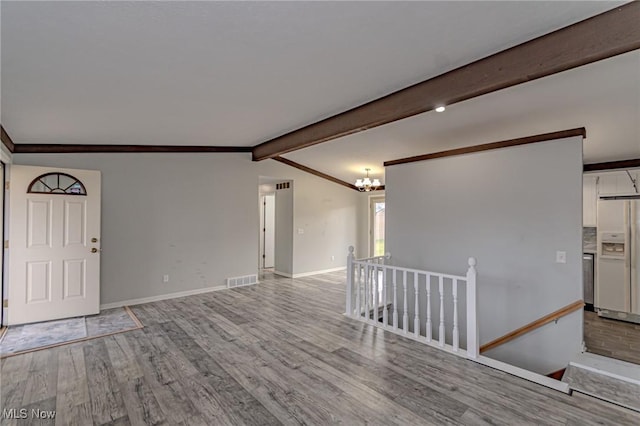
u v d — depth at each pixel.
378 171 7.23
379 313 4.68
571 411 2.17
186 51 2.06
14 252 3.86
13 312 3.84
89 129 3.78
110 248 4.68
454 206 4.32
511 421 2.07
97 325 3.89
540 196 3.60
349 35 1.96
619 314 4.88
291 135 4.72
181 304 4.85
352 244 8.42
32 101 2.72
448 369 2.76
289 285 6.23
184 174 5.41
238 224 6.04
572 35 1.93
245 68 2.39
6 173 3.87
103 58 2.08
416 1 1.62
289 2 1.59
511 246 3.80
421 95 2.80
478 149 4.09
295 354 3.07
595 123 3.36
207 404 2.26
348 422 2.07
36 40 1.79
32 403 2.26
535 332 3.60
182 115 3.53
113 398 2.33
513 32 1.99
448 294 4.37
